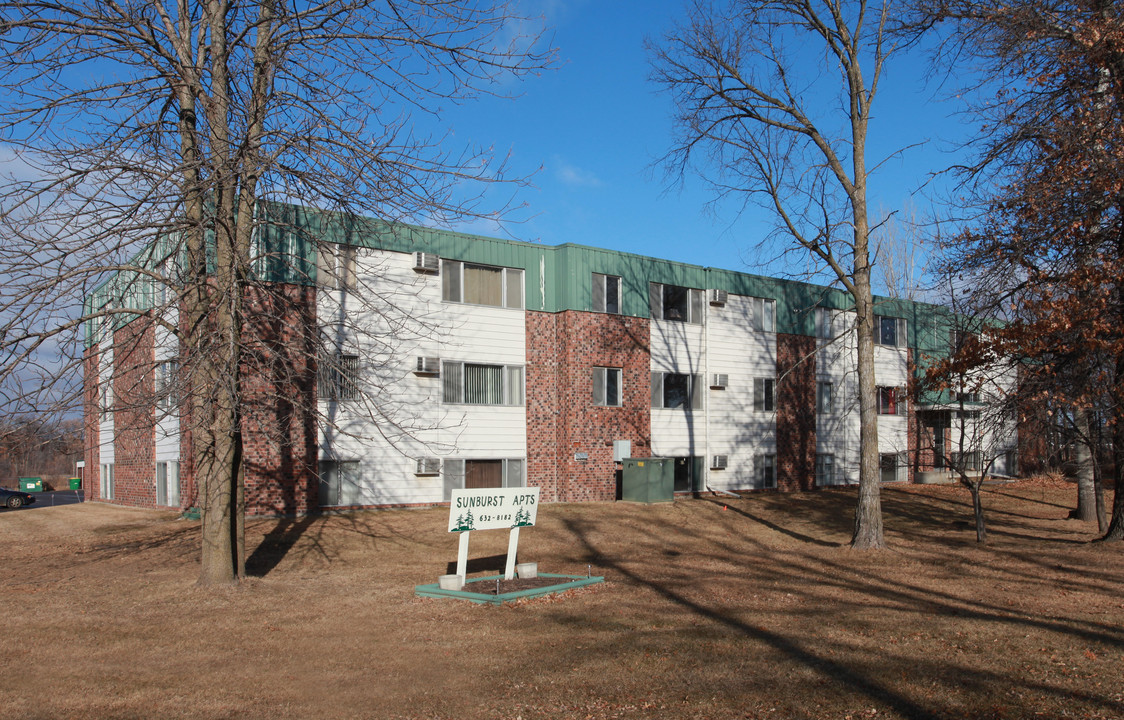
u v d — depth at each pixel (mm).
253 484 19969
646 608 10492
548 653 8109
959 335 17312
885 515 23969
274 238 18969
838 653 7988
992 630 8961
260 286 11750
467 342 23578
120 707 6461
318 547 16453
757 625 9352
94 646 8516
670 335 28172
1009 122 15008
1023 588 11898
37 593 11641
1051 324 13461
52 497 40000
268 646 8492
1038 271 14328
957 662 7598
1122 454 15922
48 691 6887
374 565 14570
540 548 17125
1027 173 14484
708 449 28984
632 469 25609
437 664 7746
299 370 19547
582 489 25297
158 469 23484
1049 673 7172
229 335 10367
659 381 27797
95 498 29719
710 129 17500
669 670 7430
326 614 10141
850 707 6320
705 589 11984
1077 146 13492
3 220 9797
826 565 14539
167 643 8633
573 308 25359
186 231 11438
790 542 18312
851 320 34156
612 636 8828
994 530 20156
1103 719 5949
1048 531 19844
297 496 20531
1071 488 32375
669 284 28297
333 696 6777
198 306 11633
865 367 16578
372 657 8023
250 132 11297
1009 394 15812
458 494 11664
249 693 6844
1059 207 13742
